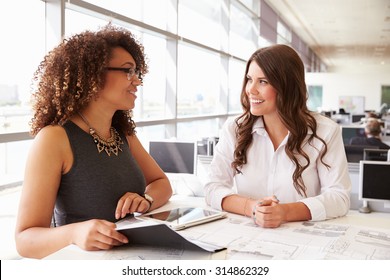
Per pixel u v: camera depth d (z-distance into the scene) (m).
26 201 1.23
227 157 1.70
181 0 5.34
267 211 1.28
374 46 15.96
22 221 1.22
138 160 1.71
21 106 2.66
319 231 1.25
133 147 1.70
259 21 8.40
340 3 8.92
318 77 15.73
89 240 1.06
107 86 1.39
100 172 1.36
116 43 1.44
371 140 4.85
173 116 5.06
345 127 5.68
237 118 1.72
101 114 1.42
